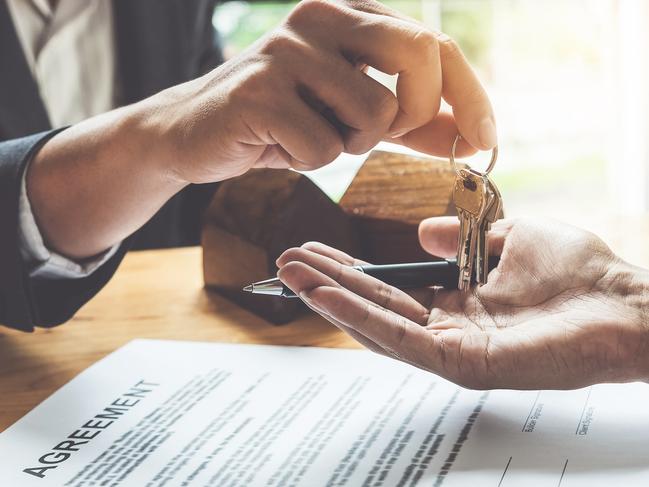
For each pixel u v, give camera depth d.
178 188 0.74
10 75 1.36
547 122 3.24
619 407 0.52
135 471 0.48
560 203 3.18
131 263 1.02
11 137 1.36
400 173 0.84
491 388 0.52
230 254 0.83
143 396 0.60
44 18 1.51
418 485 0.44
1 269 0.73
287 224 0.77
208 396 0.59
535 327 0.52
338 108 0.58
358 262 0.63
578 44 3.18
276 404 0.57
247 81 0.59
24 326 0.74
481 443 0.49
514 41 3.19
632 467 0.44
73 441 0.53
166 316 0.80
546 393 0.55
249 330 0.75
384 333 0.51
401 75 0.58
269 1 2.77
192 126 0.65
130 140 0.72
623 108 2.21
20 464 0.50
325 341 0.71
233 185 0.86
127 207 0.76
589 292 0.55
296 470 0.47
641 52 2.16
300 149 0.58
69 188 0.76
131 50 1.54
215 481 0.47
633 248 0.91
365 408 0.55
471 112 0.59
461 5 3.15
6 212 0.73
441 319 0.57
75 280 0.80
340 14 0.58
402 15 0.61
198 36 1.63
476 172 0.60
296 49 0.58
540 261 0.58
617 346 0.50
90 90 1.53
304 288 0.52
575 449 0.47
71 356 0.71
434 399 0.56
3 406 0.61
